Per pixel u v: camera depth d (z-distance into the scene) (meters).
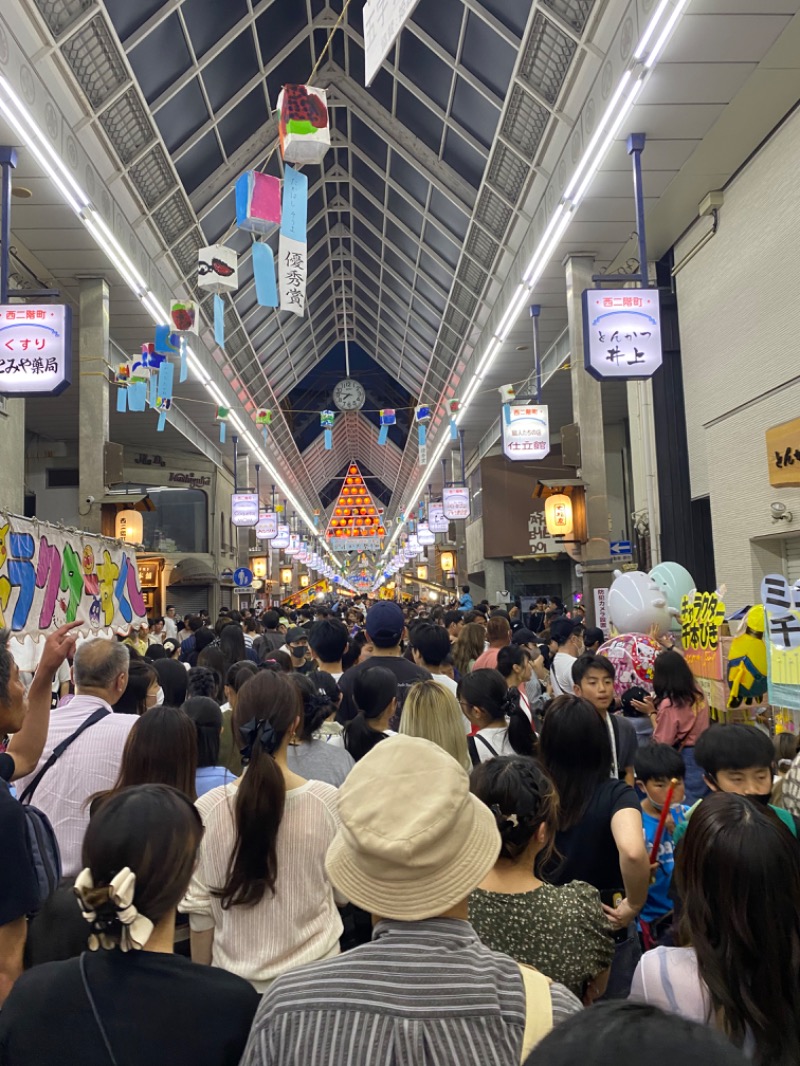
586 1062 0.68
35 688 2.44
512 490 24.45
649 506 13.51
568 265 12.95
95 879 1.42
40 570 5.61
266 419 20.81
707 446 11.95
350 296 24.52
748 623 5.45
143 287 13.07
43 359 9.18
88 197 10.33
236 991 1.40
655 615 7.51
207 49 11.02
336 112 15.23
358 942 2.81
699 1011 1.50
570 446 12.71
